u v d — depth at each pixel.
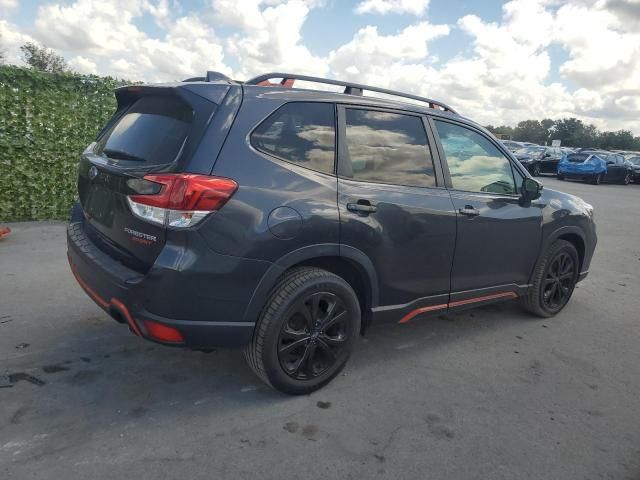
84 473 2.42
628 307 5.57
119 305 2.82
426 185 3.71
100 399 3.05
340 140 3.29
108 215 3.09
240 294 2.82
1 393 3.04
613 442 2.99
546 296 4.91
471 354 4.09
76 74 7.45
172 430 2.81
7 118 6.95
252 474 2.50
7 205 7.21
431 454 2.76
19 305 4.38
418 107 3.82
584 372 3.89
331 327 3.29
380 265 3.40
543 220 4.61
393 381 3.54
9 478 2.35
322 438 2.83
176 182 2.65
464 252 3.92
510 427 3.07
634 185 26.17
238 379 3.41
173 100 3.07
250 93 3.00
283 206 2.90
